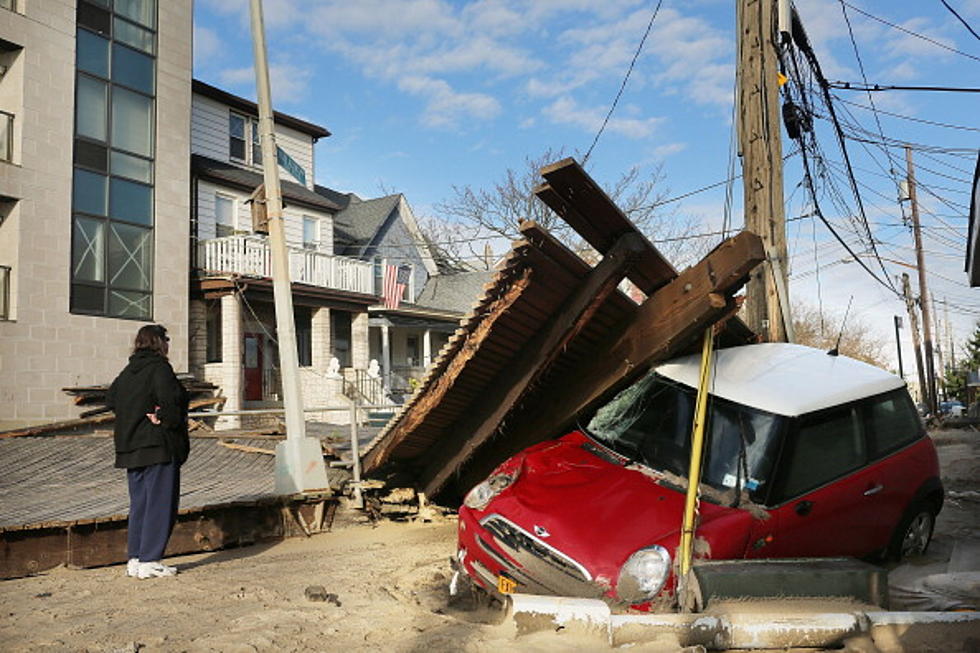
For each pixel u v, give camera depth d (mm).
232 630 4336
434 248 39469
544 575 4551
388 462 8664
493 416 7320
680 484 5176
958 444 18375
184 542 7078
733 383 5793
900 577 5602
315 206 25641
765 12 9938
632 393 6426
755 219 9711
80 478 9828
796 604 4109
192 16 20578
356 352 25469
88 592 5332
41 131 16812
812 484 5234
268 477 9945
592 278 6141
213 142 23109
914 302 39594
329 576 5973
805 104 12828
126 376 5855
